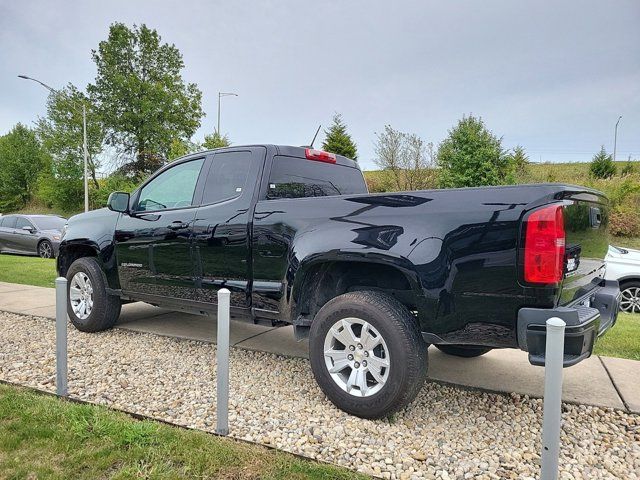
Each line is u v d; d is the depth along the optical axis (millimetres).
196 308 4289
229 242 3900
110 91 40875
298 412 3168
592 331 2521
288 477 2318
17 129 45375
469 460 2600
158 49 42500
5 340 4820
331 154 4684
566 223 2584
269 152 3977
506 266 2578
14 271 10375
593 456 2686
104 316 5109
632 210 19359
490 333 2676
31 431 2684
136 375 3850
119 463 2408
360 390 3074
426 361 2994
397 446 2729
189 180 4469
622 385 3682
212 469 2350
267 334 5207
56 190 37906
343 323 3148
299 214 3482
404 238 2906
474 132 22453
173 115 41906
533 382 3756
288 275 3453
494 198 2670
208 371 3973
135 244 4707
